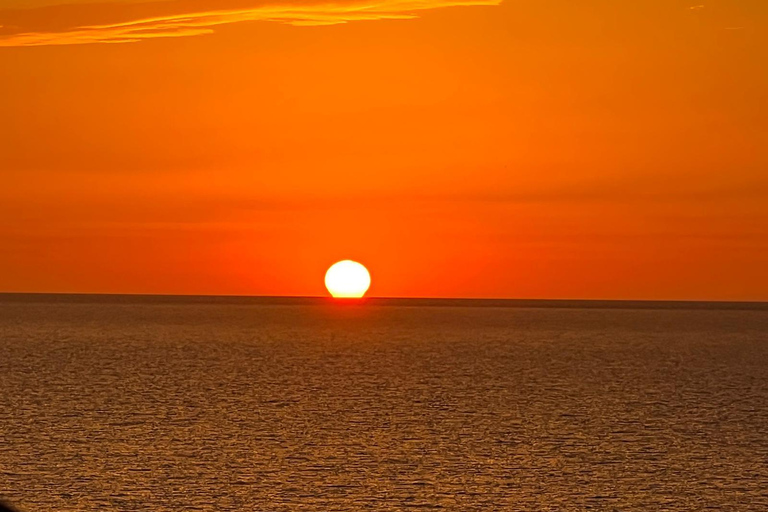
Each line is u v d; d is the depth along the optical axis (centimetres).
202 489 7206
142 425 10081
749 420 10994
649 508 6862
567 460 8450
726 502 7044
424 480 7606
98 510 6600
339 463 8194
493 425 10381
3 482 7331
